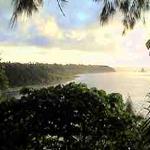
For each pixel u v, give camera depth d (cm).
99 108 441
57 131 425
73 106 433
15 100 445
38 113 430
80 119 430
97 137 430
